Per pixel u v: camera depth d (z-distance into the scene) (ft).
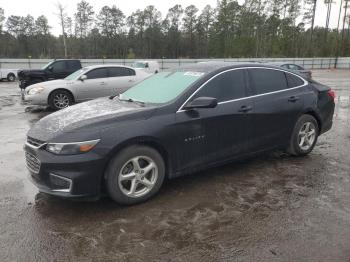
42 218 12.53
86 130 12.39
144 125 13.17
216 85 15.40
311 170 17.20
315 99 19.17
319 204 13.43
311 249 10.46
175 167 14.25
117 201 13.01
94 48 257.34
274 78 17.80
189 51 279.28
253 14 254.88
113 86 41.45
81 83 39.70
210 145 15.06
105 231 11.58
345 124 29.25
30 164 13.48
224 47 261.85
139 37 273.33
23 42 252.01
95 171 12.30
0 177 16.61
